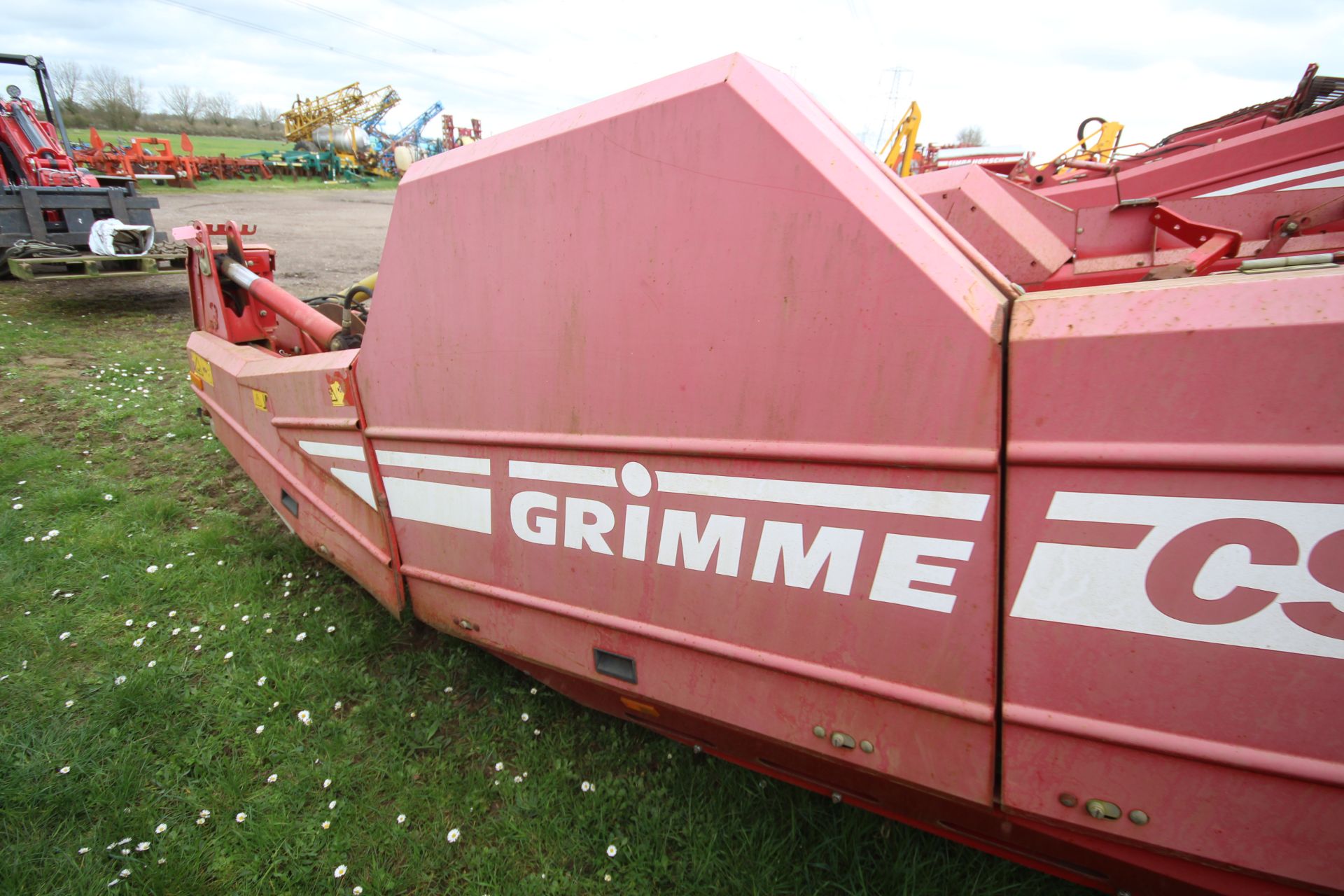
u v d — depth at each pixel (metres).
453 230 1.91
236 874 1.94
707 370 1.55
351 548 2.64
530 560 2.01
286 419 2.75
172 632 2.93
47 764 2.24
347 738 2.38
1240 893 1.27
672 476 1.66
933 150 17.02
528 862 1.98
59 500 3.91
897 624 1.43
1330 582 1.07
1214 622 1.15
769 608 1.59
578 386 1.77
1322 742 1.11
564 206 1.68
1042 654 1.29
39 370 6.26
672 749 2.28
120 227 8.64
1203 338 1.09
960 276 1.26
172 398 5.76
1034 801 1.37
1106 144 11.27
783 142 1.36
